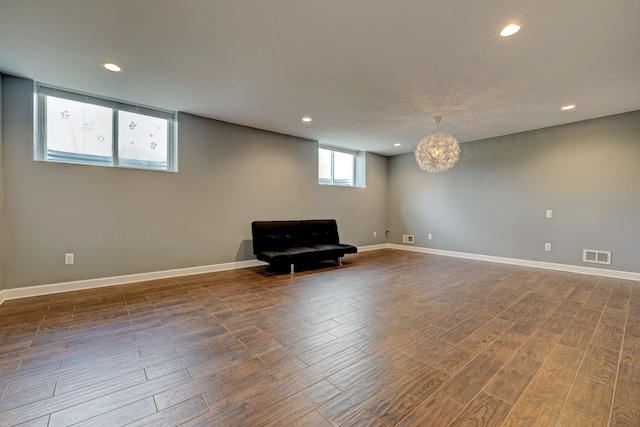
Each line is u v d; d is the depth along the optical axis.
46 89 3.18
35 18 2.01
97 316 2.60
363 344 2.12
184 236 4.10
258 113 4.05
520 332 2.33
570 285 3.71
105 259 3.52
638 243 3.97
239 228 4.66
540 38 2.24
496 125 4.61
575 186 4.47
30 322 2.45
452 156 3.84
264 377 1.71
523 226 5.04
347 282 3.83
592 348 2.07
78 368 1.79
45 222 3.15
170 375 1.73
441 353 2.00
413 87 3.16
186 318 2.59
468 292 3.40
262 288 3.53
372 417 1.39
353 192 6.47
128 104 3.70
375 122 4.45
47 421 1.35
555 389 1.61
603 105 3.71
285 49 2.43
